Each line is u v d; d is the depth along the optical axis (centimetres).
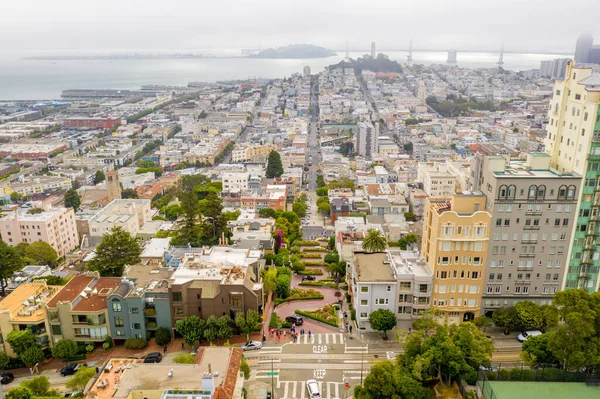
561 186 14938
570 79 15600
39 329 14412
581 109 14925
